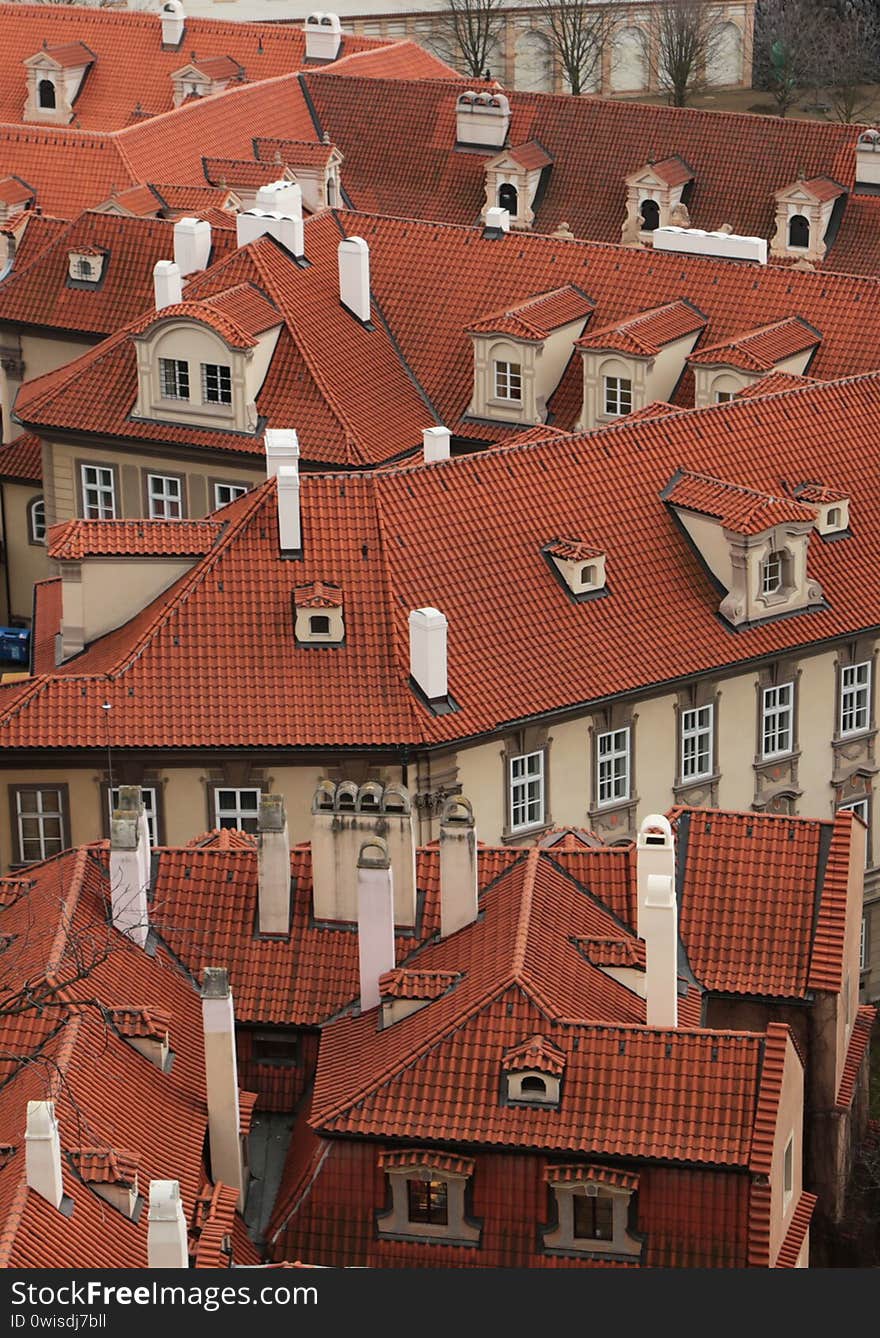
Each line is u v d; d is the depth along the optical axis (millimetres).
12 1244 70938
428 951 88062
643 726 117750
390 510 116000
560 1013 82250
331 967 89500
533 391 144375
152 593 119812
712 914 91312
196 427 145250
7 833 115625
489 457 119250
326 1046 87000
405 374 148750
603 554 118000
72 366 153750
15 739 113125
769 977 90125
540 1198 80750
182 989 88688
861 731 124938
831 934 90250
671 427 124250
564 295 147000
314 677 113500
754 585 119625
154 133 187750
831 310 142250
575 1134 79875
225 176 180750
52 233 167625
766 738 121875
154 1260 72125
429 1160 80812
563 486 120000
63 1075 76562
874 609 123312
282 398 144375
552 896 88812
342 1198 82500
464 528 117062
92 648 120750
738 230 180375
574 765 116438
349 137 195125
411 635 112375
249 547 116188
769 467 125125
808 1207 84875
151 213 170250
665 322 143000
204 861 91438
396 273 152000
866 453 127938
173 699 113562
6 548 161750
